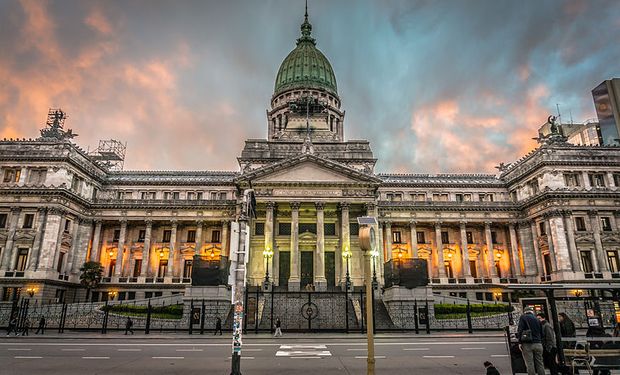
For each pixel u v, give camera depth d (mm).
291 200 73625
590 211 73625
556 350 17625
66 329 46438
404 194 92125
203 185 89625
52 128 82250
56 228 70375
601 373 17891
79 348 30062
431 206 84812
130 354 26953
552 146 78688
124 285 78250
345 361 24000
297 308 51406
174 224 82500
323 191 74375
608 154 78062
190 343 33375
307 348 29969
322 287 69000
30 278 66500
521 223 83562
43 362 23625
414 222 84500
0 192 70375
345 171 74688
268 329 43094
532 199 78688
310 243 77188
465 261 83125
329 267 76562
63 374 20031
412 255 83000
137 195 89000
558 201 73938
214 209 83000
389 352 27812
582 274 70312
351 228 78250
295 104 101938
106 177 90625
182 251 83125
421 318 47250
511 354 18297
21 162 73250
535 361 15828
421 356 25953
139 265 82812
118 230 84188
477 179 95438
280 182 73750
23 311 48469
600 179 76812
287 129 96625
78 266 77125
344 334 41062
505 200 90750
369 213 73750
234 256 16766
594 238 72500
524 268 81438
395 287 48688
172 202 83000
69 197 73938
